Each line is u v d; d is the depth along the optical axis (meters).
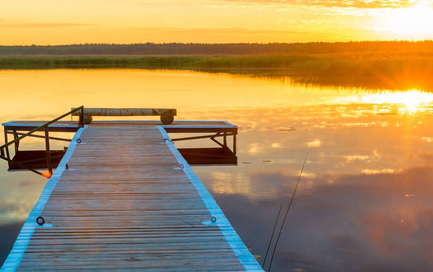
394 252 5.72
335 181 8.71
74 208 5.74
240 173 9.50
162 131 12.11
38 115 17.05
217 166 10.48
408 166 9.70
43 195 6.29
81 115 12.78
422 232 6.29
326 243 6.00
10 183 9.35
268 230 6.43
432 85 28.95
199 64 63.06
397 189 8.15
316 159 10.44
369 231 6.30
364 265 5.39
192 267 4.15
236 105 19.77
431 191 8.02
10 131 12.62
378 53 55.47
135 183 7.01
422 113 16.94
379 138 12.56
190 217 5.47
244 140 12.80
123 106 19.80
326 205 7.38
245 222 6.74
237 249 4.55
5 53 163.88
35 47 170.50
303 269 5.32
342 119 15.78
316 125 14.71
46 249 4.48
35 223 5.17
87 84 31.30
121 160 8.69
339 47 105.25
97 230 5.00
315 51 103.56
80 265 4.14
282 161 10.39
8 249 5.92
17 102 21.16
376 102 20.28
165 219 5.39
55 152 12.41
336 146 11.70
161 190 6.63
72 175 7.47
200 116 16.78
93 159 8.76
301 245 5.92
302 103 20.14
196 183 7.04
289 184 8.60
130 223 5.24
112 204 5.93
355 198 7.72
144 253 4.43
